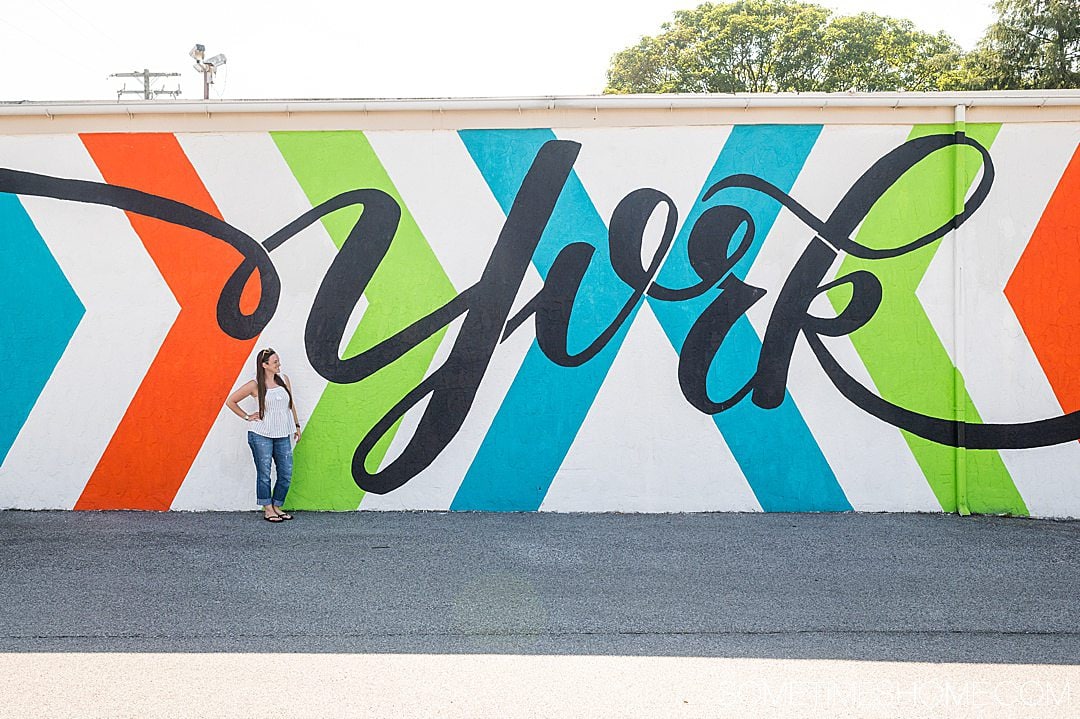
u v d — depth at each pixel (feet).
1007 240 33.60
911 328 33.83
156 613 21.45
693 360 33.88
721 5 142.00
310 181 34.01
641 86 141.90
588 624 20.80
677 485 33.73
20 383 33.65
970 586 23.94
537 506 33.81
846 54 134.72
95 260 33.76
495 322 34.01
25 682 17.11
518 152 34.14
